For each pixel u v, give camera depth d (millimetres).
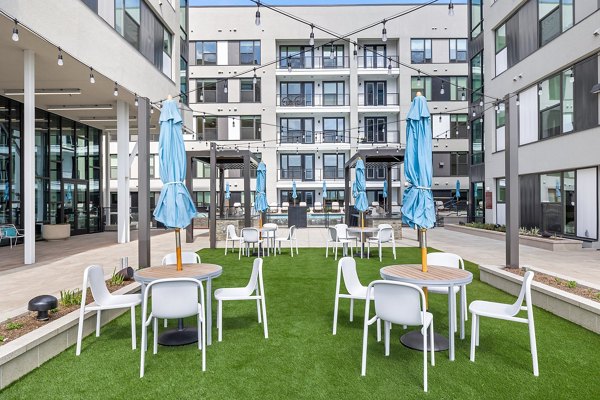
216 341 3955
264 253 10000
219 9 25844
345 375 3182
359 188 10688
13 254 9375
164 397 2832
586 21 9773
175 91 15492
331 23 25656
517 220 6391
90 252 9992
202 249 10883
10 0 6594
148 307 5125
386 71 25406
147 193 6703
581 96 10172
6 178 11117
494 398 2799
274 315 4805
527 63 12352
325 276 7070
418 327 4406
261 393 2889
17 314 4012
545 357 3500
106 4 10023
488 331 4199
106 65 9867
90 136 16062
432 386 2984
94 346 3809
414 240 12875
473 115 16703
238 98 25875
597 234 9875
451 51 25797
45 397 2826
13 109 11398
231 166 15969
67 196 14477
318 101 26422
